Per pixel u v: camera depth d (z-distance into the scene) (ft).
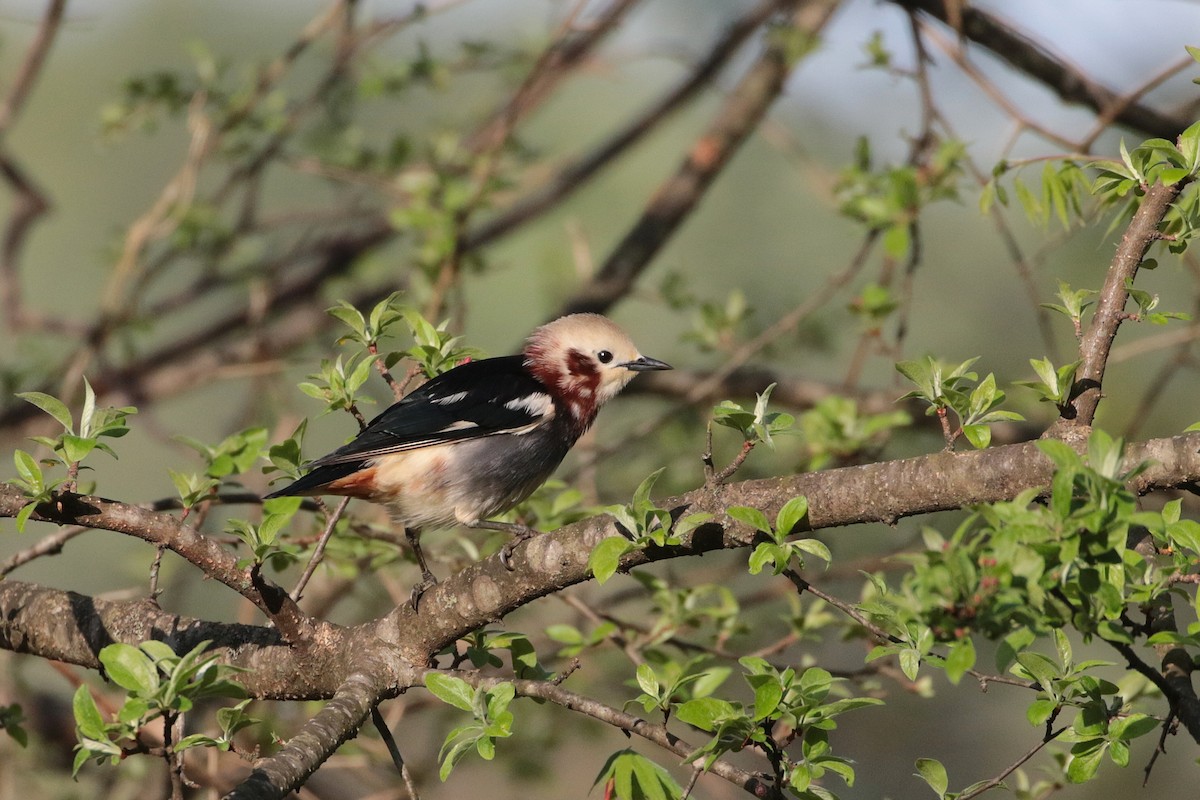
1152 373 56.80
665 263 66.49
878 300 39.01
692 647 33.96
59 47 71.77
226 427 50.52
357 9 51.39
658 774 21.38
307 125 53.52
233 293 63.21
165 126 74.43
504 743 40.83
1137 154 21.80
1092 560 16.63
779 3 50.88
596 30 49.21
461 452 32.71
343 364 26.25
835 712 20.17
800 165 49.47
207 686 18.37
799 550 20.35
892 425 38.40
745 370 48.85
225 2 72.38
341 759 37.22
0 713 29.71
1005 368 60.90
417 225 41.70
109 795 39.50
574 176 56.18
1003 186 34.06
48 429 50.60
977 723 57.88
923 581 15.97
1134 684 24.77
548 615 43.86
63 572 63.62
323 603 41.98
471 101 64.08
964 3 40.22
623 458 46.96
